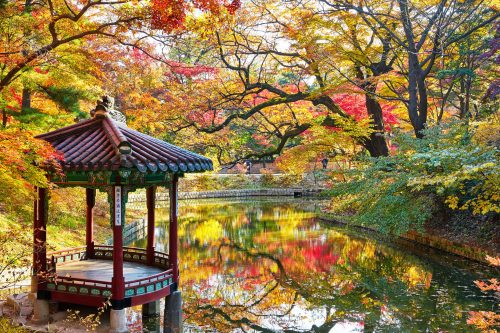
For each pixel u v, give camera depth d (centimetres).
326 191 2236
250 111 2461
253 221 2873
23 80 1459
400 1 1908
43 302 945
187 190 4634
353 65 2461
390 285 1427
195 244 2144
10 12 1056
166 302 1012
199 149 3134
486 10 2019
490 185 1441
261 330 1076
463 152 1499
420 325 1094
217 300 1301
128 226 2258
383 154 2511
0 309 1002
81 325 927
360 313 1189
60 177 959
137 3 1012
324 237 2258
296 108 2803
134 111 2292
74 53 1279
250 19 2242
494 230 1653
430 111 3062
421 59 2508
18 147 797
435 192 1903
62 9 1174
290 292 1379
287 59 2586
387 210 1817
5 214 1365
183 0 996
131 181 924
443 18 1972
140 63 2352
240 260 1803
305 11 2202
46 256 1086
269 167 5603
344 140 2527
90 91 1680
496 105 2217
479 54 2136
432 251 1825
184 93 2373
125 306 909
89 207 1222
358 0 2119
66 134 979
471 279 1445
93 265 1136
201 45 2397
